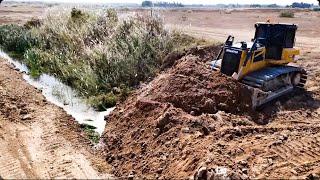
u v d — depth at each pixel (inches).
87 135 406.6
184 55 588.1
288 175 283.3
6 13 1631.4
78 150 363.9
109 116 450.6
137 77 563.2
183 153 321.4
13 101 473.7
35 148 359.3
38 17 976.9
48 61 665.6
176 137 349.7
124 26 709.9
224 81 429.1
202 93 417.4
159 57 610.2
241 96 423.8
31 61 671.8
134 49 618.5
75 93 533.3
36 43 777.6
